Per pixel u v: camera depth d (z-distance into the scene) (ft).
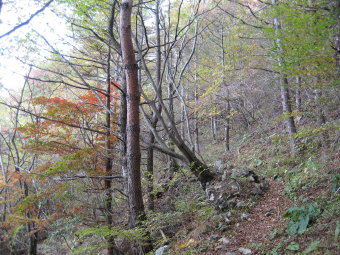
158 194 34.88
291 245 14.23
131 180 20.49
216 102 45.39
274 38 15.57
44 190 28.35
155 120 32.89
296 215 16.62
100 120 34.53
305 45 13.84
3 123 58.23
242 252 16.11
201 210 25.30
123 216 28.60
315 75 16.29
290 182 24.62
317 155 29.53
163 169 41.96
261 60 40.88
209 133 72.90
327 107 21.86
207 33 55.36
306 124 37.96
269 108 52.54
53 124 26.86
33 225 34.60
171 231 24.88
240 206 22.90
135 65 20.66
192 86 53.01
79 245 30.09
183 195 31.78
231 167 39.60
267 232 17.56
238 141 55.31
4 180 33.24
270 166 33.27
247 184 25.62
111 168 28.86
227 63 50.19
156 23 30.68
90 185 28.55
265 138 45.29
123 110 26.84
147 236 21.33
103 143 29.19
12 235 34.04
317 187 21.30
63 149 25.79
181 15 35.19
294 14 13.82
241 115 59.62
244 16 42.65
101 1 24.72
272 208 21.30
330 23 12.40
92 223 27.07
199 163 29.14
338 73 15.34
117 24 31.14
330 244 12.80
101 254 29.09
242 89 43.45
